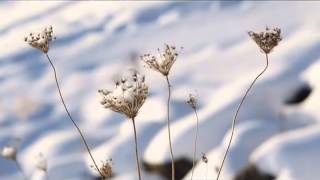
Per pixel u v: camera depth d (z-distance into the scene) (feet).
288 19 7.80
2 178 5.54
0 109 7.82
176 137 4.93
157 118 5.83
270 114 5.12
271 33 2.74
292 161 4.04
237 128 4.78
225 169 4.32
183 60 7.55
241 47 7.39
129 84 2.60
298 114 4.90
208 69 6.98
